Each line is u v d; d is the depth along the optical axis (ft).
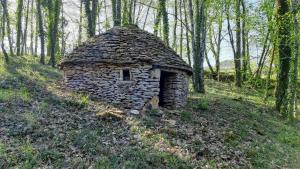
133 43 52.01
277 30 67.46
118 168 27.02
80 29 122.83
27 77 60.90
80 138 31.45
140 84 48.96
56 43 107.24
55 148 29.19
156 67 49.83
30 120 34.30
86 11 80.18
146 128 37.37
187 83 59.57
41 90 49.75
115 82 49.88
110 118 38.55
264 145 41.47
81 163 26.99
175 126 40.24
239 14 86.22
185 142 35.17
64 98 45.16
